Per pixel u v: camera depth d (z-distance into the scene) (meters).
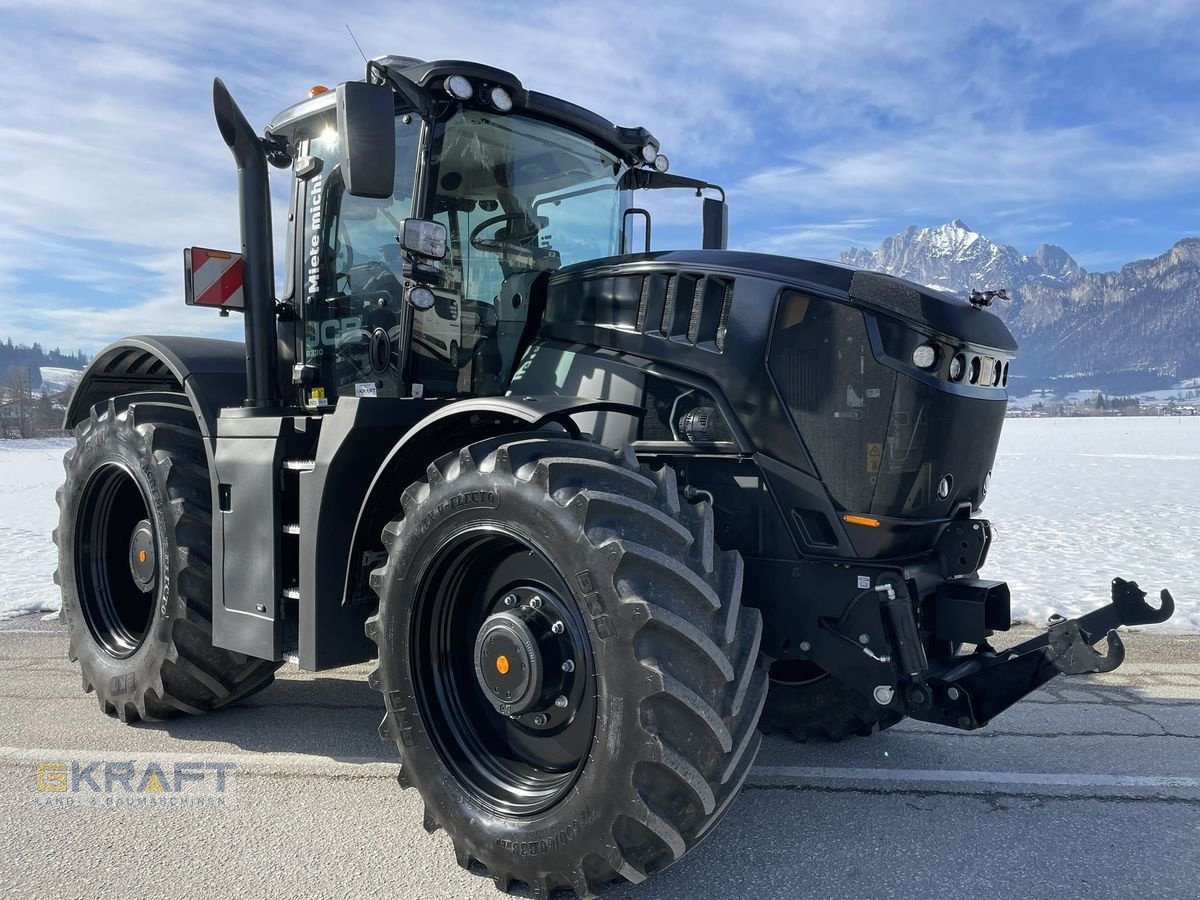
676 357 2.81
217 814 2.89
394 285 3.34
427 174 3.15
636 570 2.17
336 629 3.06
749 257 2.80
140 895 2.36
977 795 3.01
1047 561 8.48
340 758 3.44
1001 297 2.80
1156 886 2.39
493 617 2.48
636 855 2.16
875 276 2.61
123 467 3.87
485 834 2.38
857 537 2.56
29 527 12.55
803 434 2.62
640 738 2.08
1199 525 11.32
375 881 2.44
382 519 3.08
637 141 3.71
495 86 3.18
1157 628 5.58
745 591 2.69
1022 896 2.34
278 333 3.86
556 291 3.19
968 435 2.66
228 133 3.43
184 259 3.39
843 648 2.57
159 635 3.64
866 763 3.33
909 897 2.34
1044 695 4.22
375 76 3.00
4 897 2.35
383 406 2.97
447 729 2.61
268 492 3.24
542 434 2.55
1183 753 3.42
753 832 2.73
